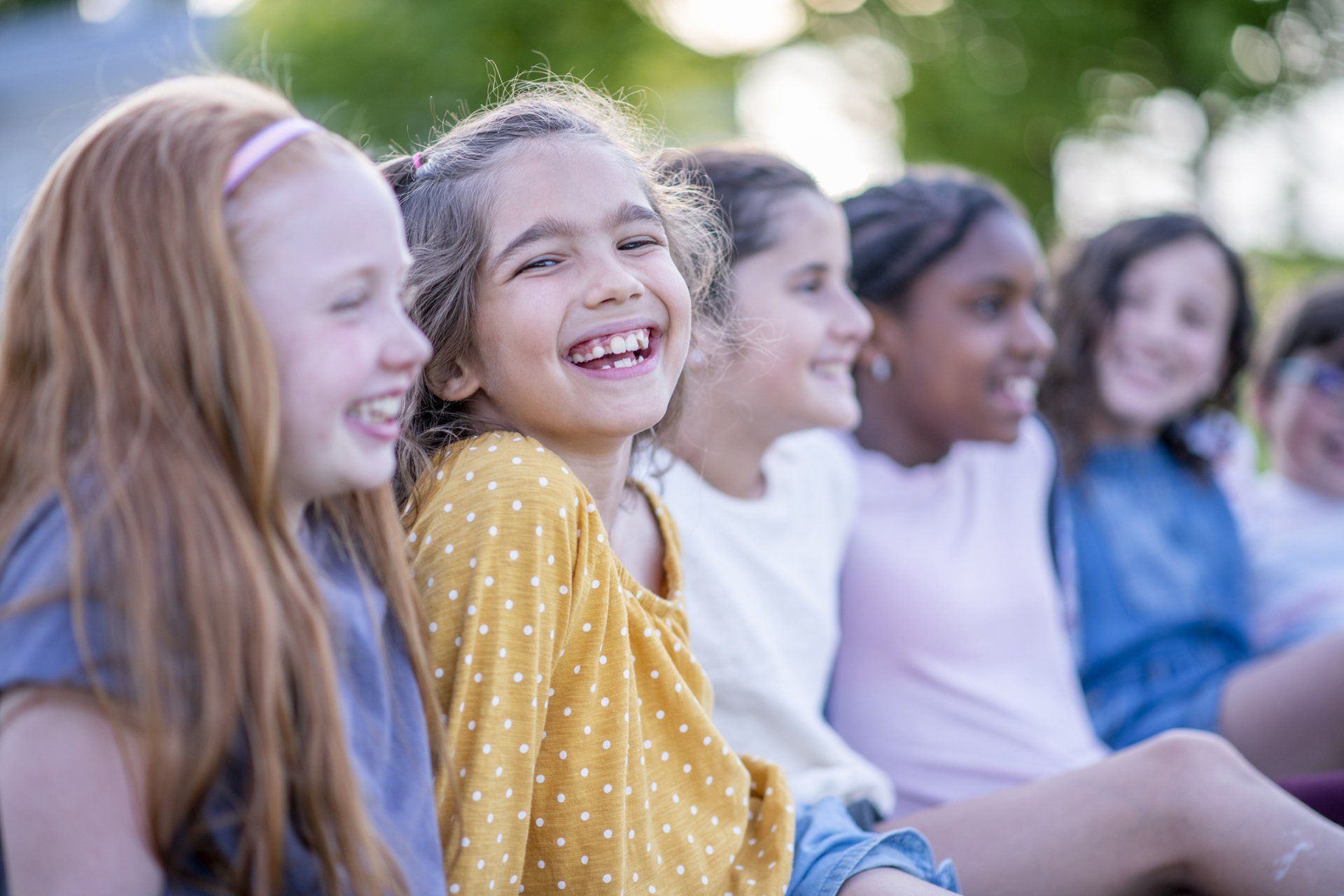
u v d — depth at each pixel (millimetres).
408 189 1444
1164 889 1587
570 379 1326
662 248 1396
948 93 9734
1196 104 9469
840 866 1407
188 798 917
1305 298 3193
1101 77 9773
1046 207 9922
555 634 1225
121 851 921
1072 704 2256
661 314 1371
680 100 10961
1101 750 2238
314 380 992
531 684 1184
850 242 2297
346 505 1140
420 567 1231
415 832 1083
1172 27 9445
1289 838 1474
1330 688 2242
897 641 2125
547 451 1294
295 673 983
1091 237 2865
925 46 10070
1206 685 2465
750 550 1822
